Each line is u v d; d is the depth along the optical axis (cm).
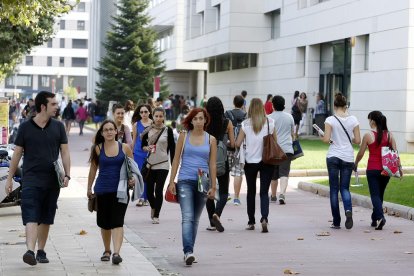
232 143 1800
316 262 1445
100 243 1581
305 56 6038
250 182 1823
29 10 2164
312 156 3800
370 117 1881
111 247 1509
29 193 1298
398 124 4509
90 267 1317
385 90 4672
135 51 8706
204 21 7994
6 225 1853
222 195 1811
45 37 4488
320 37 5700
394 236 1764
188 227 1404
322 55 5878
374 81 4816
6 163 1998
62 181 1309
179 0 9769
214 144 1434
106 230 1384
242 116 2130
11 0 2080
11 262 1356
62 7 2444
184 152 1427
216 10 7875
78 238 1642
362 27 5006
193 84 10638
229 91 7969
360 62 5106
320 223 1969
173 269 1372
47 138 1307
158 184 1952
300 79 6100
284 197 2391
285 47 6412
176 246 1622
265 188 1811
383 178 1889
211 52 7625
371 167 1869
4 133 2769
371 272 1345
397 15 4556
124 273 1269
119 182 1347
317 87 5931
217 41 7394
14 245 1542
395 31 4575
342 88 5547
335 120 1866
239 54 7350
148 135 1980
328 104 5766
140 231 1825
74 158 4166
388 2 4656
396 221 2006
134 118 2150
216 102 1738
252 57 7262
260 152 1795
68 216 2003
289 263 1433
